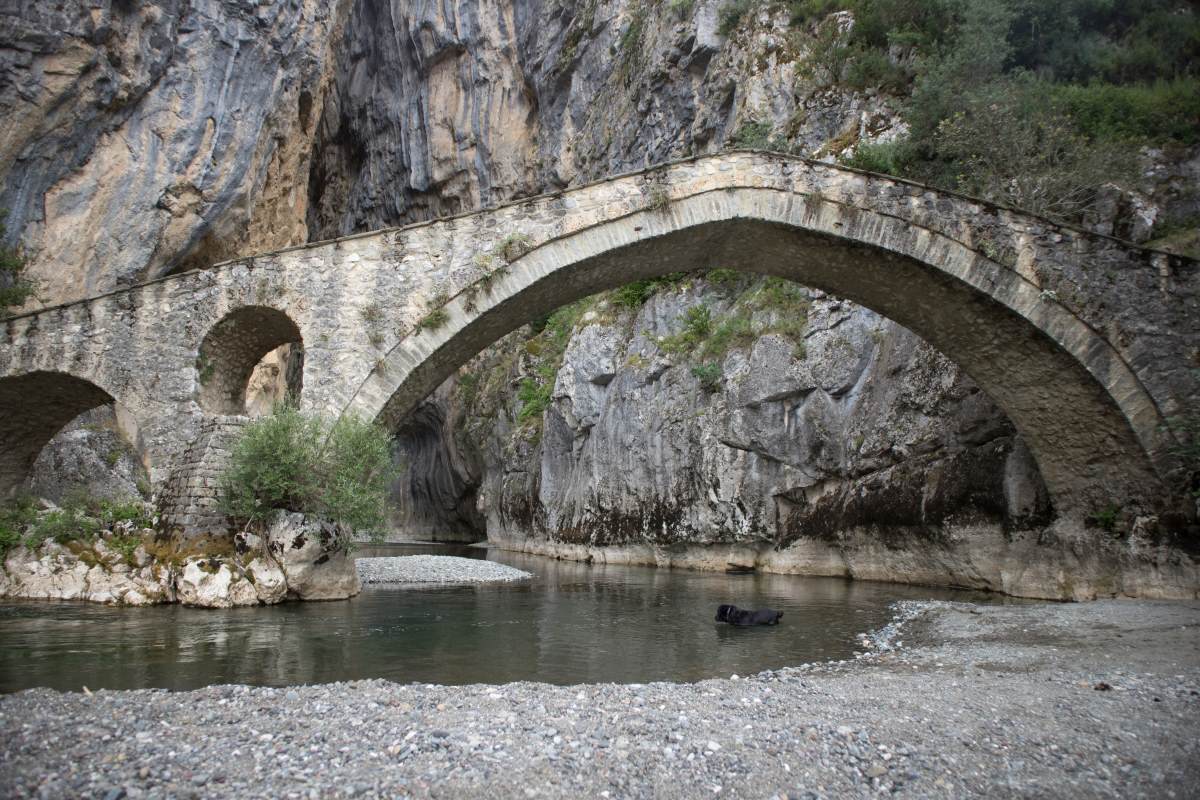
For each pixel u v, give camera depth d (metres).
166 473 14.39
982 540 16.27
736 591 16.70
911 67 23.70
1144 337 13.68
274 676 7.91
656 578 20.09
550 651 9.59
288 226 31.50
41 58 19.64
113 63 21.20
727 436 22.62
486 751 5.20
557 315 39.03
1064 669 8.36
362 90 54.62
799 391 21.12
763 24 29.47
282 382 32.00
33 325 15.18
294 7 25.73
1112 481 14.27
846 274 15.73
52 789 4.43
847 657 9.38
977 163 18.30
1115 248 14.02
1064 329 13.88
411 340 14.17
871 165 20.36
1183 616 11.21
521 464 35.56
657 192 14.53
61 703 6.22
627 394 27.11
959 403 17.11
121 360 14.84
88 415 24.56
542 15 47.19
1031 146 17.59
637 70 38.53
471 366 46.56
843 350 20.44
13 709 5.98
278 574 13.11
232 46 24.11
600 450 28.23
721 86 31.08
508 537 36.56
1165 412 13.41
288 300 14.39
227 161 24.86
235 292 14.55
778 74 27.91
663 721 5.92
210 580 12.47
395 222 52.59
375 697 6.64
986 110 18.28
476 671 8.34
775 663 8.98
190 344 14.66
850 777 4.95
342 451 13.11
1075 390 14.19
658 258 15.52
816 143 25.47
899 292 15.49
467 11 49.16
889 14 25.41
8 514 14.65
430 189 50.94
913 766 5.12
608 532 27.16
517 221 14.49
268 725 5.71
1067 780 4.96
